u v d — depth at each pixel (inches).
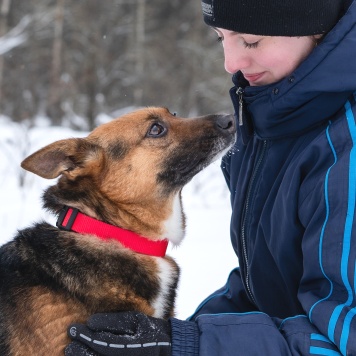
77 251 127.2
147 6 1352.1
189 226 322.7
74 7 1189.1
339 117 117.2
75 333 112.4
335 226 106.0
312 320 108.1
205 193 430.3
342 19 116.6
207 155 153.6
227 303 145.9
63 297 121.7
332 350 104.0
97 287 125.0
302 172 117.0
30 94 1127.6
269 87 123.7
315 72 115.6
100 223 133.6
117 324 112.8
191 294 216.1
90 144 142.3
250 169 135.5
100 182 141.1
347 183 106.1
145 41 1288.1
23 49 1203.9
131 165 145.7
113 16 1224.2
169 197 149.9
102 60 1128.2
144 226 143.8
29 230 135.3
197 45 1193.4
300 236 119.3
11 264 129.6
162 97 1203.2
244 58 126.6
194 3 1277.1
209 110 1041.5
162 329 112.6
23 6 1251.8
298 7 118.7
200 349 108.3
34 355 118.5
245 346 108.0
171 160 151.1
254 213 131.8
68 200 135.3
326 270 107.0
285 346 107.7
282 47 122.6
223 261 255.3
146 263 135.7
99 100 1115.3
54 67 1133.7
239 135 149.5
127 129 148.6
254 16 120.1
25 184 421.1
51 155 134.2
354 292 104.0
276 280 131.1
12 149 519.8
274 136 126.4
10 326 122.4
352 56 114.0
